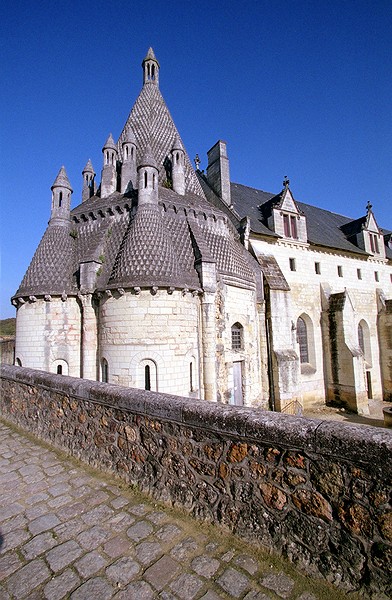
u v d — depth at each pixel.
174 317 13.17
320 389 25.64
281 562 3.52
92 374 14.23
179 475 4.70
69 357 14.83
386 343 30.44
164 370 12.72
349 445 3.17
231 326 17.08
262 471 3.84
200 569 3.50
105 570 3.52
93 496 5.12
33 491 5.32
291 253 25.12
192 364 13.95
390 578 2.87
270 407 19.72
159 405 5.01
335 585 3.16
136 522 4.40
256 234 22.86
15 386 9.24
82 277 14.70
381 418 22.91
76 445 6.65
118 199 16.89
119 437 5.71
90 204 18.30
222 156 25.50
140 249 13.50
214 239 17.78
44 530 4.27
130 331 12.77
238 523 3.98
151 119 21.78
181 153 19.48
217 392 15.15
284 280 21.19
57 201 17.28
